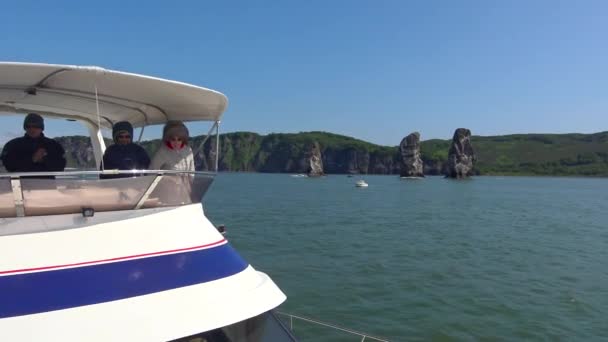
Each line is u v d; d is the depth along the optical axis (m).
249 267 4.75
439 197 83.62
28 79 4.86
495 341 12.47
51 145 5.14
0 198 3.71
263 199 70.31
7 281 3.47
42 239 3.73
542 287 18.06
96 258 3.83
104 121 7.24
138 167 5.10
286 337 4.71
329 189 108.44
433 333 12.89
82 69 4.39
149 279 3.93
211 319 3.94
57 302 3.52
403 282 18.30
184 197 4.61
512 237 32.62
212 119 6.04
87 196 4.04
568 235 34.12
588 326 13.73
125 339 3.55
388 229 36.16
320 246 26.83
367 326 13.26
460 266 21.81
